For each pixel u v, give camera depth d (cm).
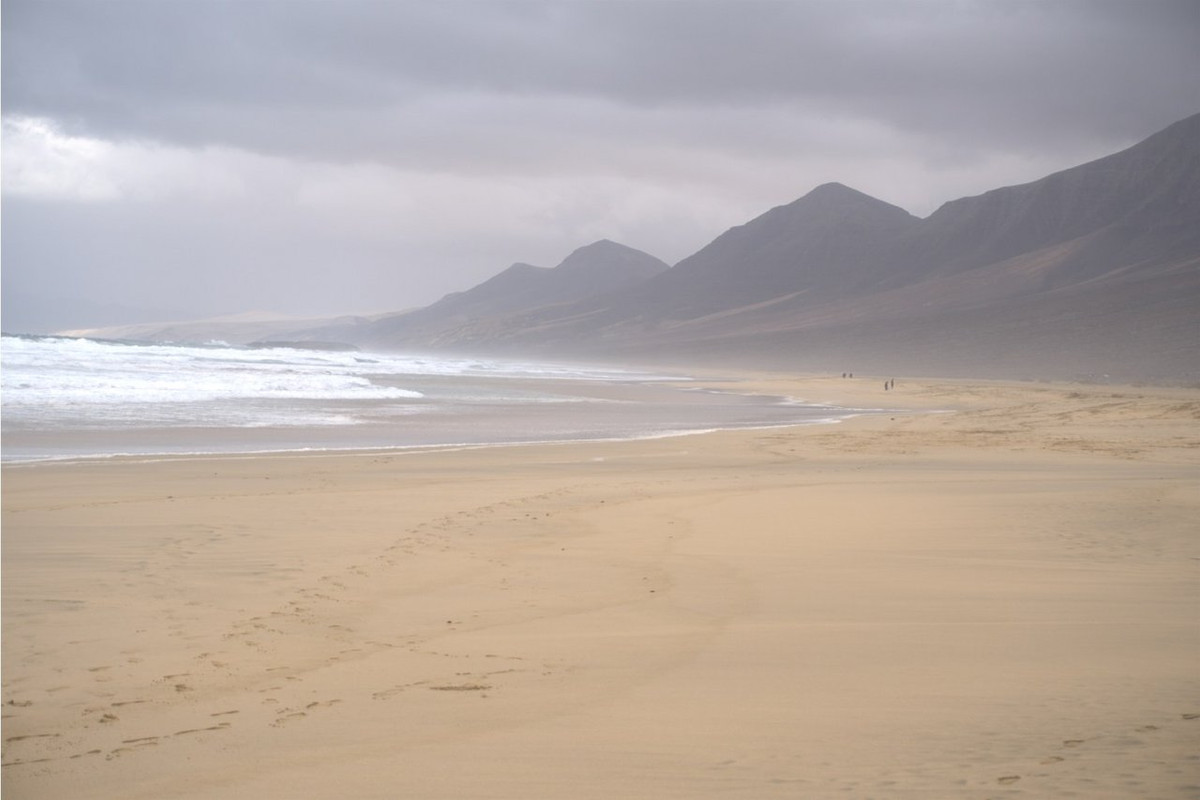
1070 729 546
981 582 1030
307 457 2391
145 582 1011
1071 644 770
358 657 761
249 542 1243
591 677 702
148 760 549
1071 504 1549
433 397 5294
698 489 1823
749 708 616
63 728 602
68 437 2719
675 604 946
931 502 1609
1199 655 727
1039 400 5891
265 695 664
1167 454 2677
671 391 7225
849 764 504
